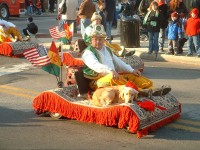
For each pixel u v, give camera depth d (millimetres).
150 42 13297
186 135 6402
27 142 6098
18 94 8883
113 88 6484
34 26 16438
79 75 6965
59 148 5859
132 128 6133
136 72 7152
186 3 16391
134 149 5809
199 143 6082
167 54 13414
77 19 16016
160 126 6680
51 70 7352
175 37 13195
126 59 10609
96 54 6910
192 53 13250
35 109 7293
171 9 13719
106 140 6152
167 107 6785
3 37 13500
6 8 26734
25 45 13430
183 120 7129
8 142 6098
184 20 13508
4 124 6922
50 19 28547
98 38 6887
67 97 6969
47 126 6797
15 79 10297
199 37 12844
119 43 15438
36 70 11375
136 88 6344
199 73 11242
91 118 6551
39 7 32062
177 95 8820
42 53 7949
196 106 7992
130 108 6113
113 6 14742
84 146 5930
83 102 6789
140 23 16359
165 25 13547
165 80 10336
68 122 6977
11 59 12938
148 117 6281
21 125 6867
